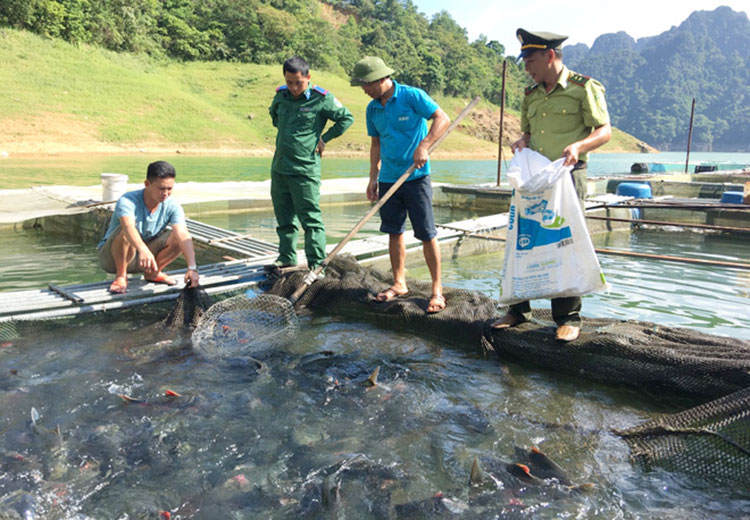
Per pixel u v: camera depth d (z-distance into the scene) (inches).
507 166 143.6
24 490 93.7
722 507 92.7
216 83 2240.4
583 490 95.9
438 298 176.2
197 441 110.6
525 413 124.0
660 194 611.2
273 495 94.3
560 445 110.9
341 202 536.1
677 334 143.7
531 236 141.3
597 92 134.0
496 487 96.2
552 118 138.3
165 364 147.4
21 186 604.7
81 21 1968.5
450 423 119.0
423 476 99.6
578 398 132.0
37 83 1615.4
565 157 131.8
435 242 174.2
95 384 133.9
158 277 199.0
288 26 2790.4
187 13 2620.6
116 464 102.6
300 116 199.5
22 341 160.6
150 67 2138.3
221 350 157.1
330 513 89.3
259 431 114.9
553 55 134.3
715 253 335.6
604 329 147.5
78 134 1444.4
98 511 89.8
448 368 149.2
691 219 421.7
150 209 186.4
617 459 106.5
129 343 161.3
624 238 394.9
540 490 95.6
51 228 390.6
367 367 148.4
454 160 1995.6
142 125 1635.1
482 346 158.4
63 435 111.3
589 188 624.1
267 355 155.9
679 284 258.8
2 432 111.4
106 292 186.7
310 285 200.5
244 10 2704.2
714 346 132.9
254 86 2257.6
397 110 171.6
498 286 252.5
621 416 123.0
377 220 438.3
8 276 259.9
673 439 108.3
